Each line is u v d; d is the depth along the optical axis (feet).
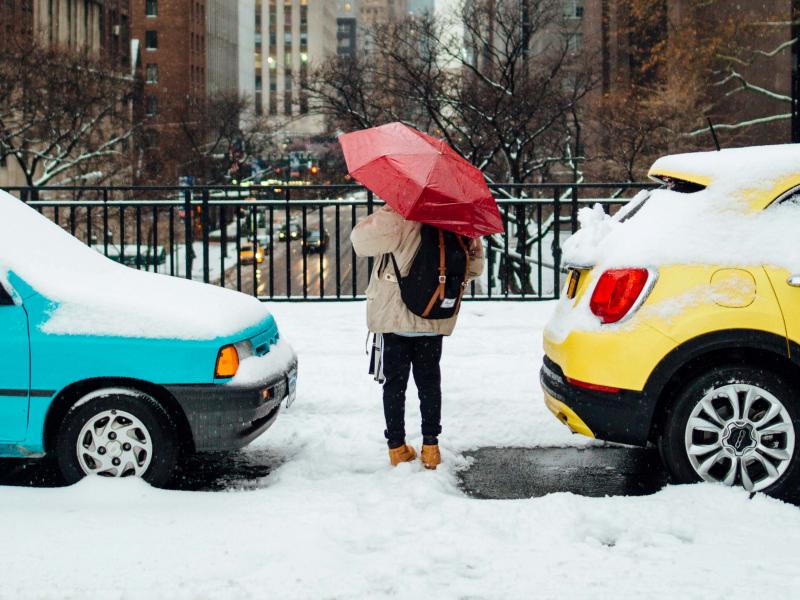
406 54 66.39
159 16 368.48
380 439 20.93
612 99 97.76
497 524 15.34
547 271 77.30
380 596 12.64
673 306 16.43
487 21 71.10
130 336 17.20
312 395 24.23
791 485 16.29
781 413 16.28
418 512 15.98
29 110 106.11
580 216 18.47
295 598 12.55
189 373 17.16
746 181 16.93
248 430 17.60
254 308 19.84
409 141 17.84
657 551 14.23
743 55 125.59
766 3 120.67
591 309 16.92
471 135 66.23
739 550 14.23
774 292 16.22
